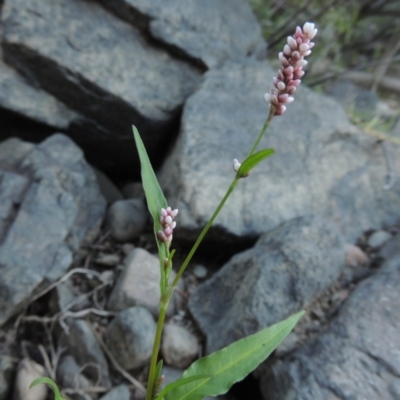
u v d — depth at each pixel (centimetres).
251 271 27
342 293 28
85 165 33
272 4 60
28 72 34
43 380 16
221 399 26
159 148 39
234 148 34
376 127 49
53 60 34
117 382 27
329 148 35
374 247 32
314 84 56
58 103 35
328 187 34
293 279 26
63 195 30
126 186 38
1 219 28
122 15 37
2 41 34
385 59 60
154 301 29
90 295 30
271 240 29
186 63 39
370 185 35
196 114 35
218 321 28
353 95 56
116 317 27
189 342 27
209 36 40
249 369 18
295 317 18
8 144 33
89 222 32
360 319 25
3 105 34
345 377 23
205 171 32
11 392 27
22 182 30
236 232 30
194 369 18
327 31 60
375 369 23
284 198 32
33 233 28
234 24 43
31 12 35
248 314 25
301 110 37
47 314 29
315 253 27
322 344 25
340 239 28
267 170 33
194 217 30
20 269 27
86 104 35
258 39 45
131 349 27
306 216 29
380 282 27
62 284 29
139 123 36
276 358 25
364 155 36
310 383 23
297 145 35
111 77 35
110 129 36
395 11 62
